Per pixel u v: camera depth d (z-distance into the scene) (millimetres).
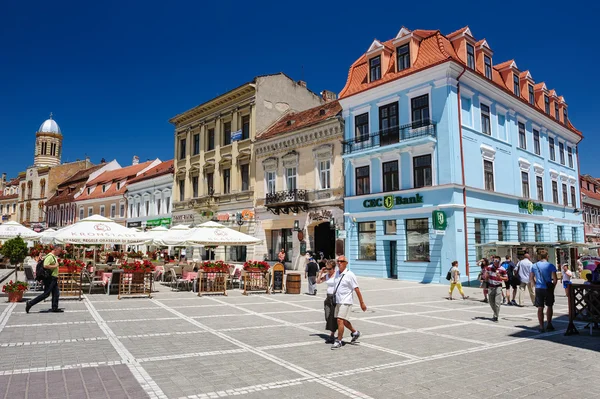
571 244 24438
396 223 24328
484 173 24953
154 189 44969
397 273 24125
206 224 20484
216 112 37969
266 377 6039
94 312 11617
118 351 7336
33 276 15906
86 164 70250
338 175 27500
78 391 5301
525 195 29219
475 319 11477
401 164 24422
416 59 24422
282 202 29109
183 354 7234
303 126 29641
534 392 5566
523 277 14172
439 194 22594
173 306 13172
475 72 24109
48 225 63656
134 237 19094
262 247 32062
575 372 6477
